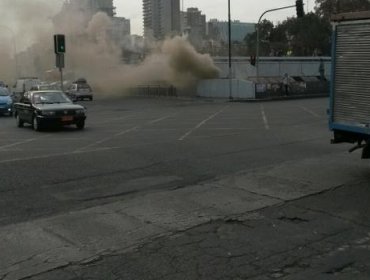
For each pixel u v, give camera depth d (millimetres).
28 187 9047
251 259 5461
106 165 11156
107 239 6152
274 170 10227
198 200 7941
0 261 5480
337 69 9688
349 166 10555
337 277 4949
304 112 26328
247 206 7562
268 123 20641
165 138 16094
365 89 9117
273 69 51562
